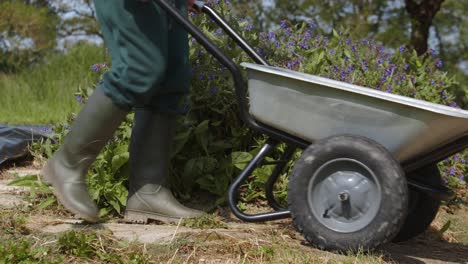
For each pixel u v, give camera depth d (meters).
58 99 10.77
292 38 5.30
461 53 14.27
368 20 12.09
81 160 3.38
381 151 3.02
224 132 4.47
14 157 5.36
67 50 12.83
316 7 11.93
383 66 5.30
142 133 3.63
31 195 3.97
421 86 5.39
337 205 3.09
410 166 3.21
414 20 11.32
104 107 3.30
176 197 4.24
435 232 4.20
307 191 3.12
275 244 3.20
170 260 2.87
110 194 3.86
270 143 3.36
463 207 4.93
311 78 3.26
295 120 3.19
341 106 3.09
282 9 11.87
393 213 2.99
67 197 3.37
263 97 3.22
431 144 3.10
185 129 4.15
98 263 2.85
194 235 3.21
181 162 4.29
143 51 3.20
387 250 3.53
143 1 3.15
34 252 2.84
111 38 3.28
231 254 3.03
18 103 10.45
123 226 3.53
